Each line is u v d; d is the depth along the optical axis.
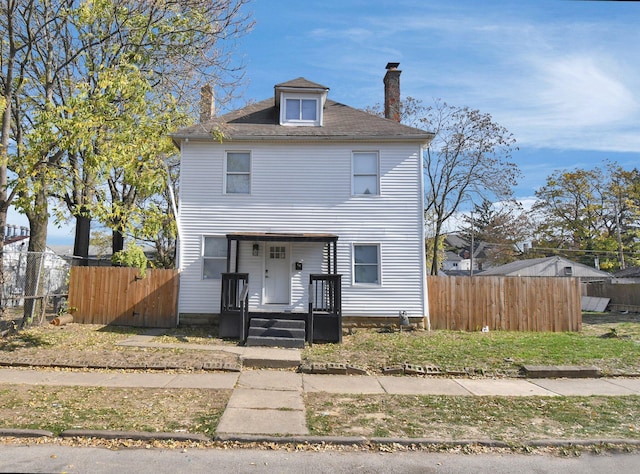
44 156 10.73
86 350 10.13
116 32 11.84
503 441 5.42
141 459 4.83
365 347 11.34
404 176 14.78
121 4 12.59
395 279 14.51
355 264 14.64
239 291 14.18
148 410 6.28
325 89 15.44
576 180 42.91
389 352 10.61
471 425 5.99
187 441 5.31
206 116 15.66
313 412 6.39
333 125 15.52
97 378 8.05
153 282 14.12
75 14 11.53
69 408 6.29
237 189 14.75
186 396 7.04
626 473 4.71
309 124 15.47
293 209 14.62
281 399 6.99
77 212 11.49
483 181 29.39
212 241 14.56
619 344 11.98
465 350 10.81
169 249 28.81
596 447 5.35
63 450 5.02
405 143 14.90
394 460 4.97
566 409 6.73
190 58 13.70
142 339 11.76
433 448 5.31
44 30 12.80
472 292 14.95
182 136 14.33
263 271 14.43
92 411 6.18
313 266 14.49
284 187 14.67
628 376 8.84
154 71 13.30
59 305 14.84
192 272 14.32
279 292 14.46
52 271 15.38
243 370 8.97
